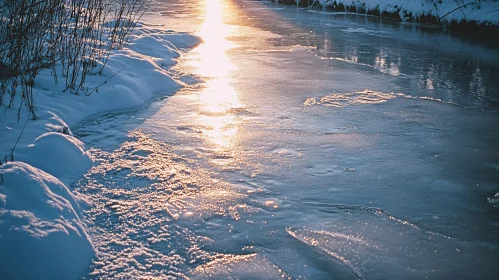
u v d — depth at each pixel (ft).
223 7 61.05
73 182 12.95
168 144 15.83
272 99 21.08
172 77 24.38
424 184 13.30
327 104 20.43
